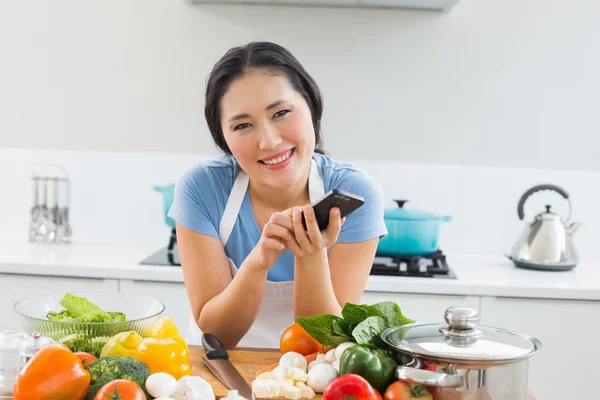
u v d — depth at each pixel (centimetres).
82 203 322
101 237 322
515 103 280
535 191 283
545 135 280
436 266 271
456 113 281
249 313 155
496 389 106
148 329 135
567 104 279
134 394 103
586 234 308
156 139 290
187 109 287
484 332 117
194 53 285
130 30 286
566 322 246
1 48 289
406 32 279
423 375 106
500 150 282
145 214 321
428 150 283
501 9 277
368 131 283
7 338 118
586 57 277
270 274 176
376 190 169
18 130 292
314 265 146
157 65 286
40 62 289
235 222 172
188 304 255
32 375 105
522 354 106
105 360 112
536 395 248
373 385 111
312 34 280
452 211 312
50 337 129
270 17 280
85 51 288
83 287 257
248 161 149
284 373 121
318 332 127
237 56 146
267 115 144
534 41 278
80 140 291
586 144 280
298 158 149
